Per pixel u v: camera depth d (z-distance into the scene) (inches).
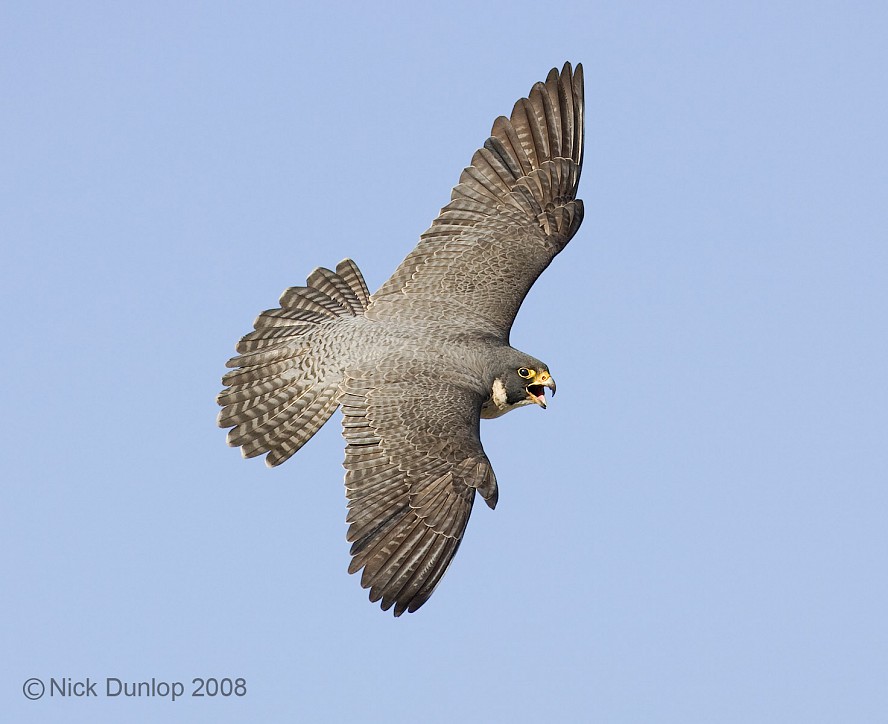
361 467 599.2
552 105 715.4
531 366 659.4
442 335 650.8
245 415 648.4
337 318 663.1
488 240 689.6
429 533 586.6
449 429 603.5
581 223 711.1
